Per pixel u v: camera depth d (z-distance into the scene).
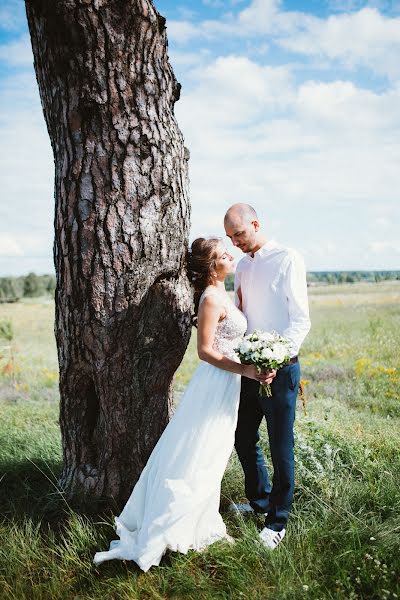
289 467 3.10
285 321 3.25
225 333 3.15
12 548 2.99
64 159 3.05
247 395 3.36
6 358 10.36
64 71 2.90
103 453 3.42
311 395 6.64
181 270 3.27
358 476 3.73
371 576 2.62
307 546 2.95
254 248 3.32
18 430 5.08
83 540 3.05
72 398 3.46
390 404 5.96
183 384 7.57
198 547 3.00
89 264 3.05
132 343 3.21
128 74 2.90
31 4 2.83
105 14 2.76
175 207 3.17
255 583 2.70
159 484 3.01
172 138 3.12
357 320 13.85
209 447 3.03
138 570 2.85
